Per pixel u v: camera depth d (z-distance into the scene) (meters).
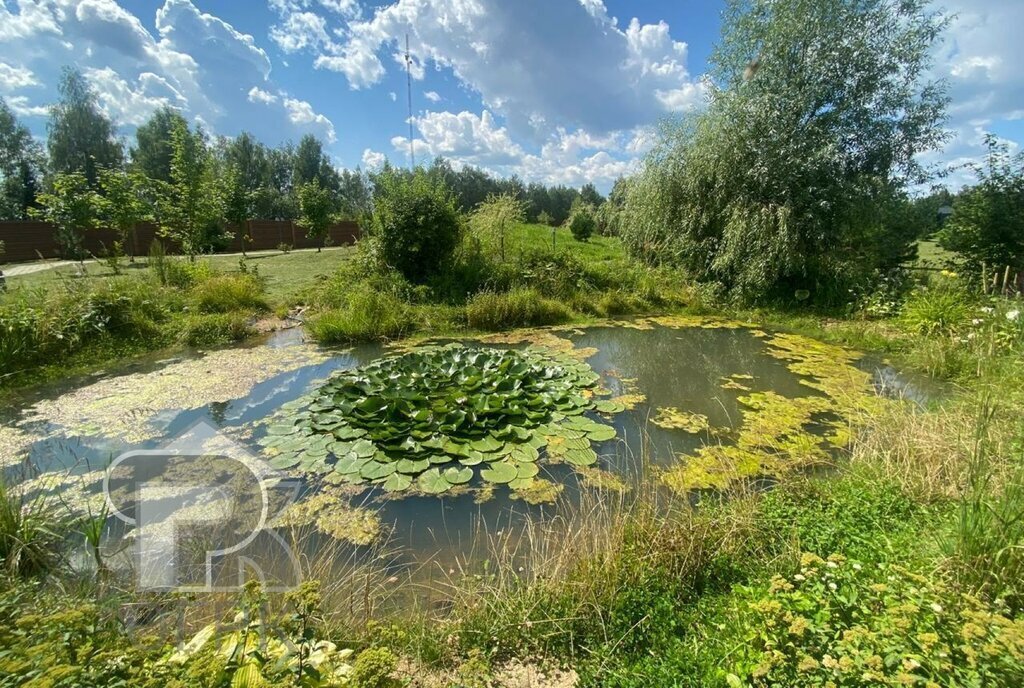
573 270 10.39
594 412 4.71
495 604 2.09
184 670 1.29
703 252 10.78
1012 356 5.09
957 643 1.52
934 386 5.37
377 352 6.71
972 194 9.35
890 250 9.96
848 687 1.42
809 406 4.82
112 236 18.50
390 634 1.93
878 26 9.61
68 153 28.14
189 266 9.82
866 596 1.83
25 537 2.39
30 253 17.30
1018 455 2.67
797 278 9.80
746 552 2.37
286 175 45.62
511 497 3.24
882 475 3.06
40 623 1.49
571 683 1.75
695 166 10.55
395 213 9.53
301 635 1.48
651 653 1.83
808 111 9.87
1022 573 1.88
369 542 2.77
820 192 9.20
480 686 1.72
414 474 3.47
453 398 4.41
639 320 9.09
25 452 3.79
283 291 10.20
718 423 4.46
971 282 8.30
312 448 3.79
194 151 14.70
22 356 5.45
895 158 10.23
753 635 1.72
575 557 2.30
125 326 6.70
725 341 7.62
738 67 10.80
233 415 4.50
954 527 2.22
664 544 2.33
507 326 8.41
